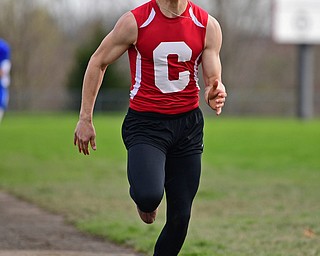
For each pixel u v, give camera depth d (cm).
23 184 2705
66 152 4066
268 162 3484
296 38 7250
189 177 1102
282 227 1781
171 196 1102
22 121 7250
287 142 4619
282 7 7225
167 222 1112
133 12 1091
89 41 9356
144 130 1089
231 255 1457
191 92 1103
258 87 10481
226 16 10419
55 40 10719
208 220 1903
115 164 3444
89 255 1514
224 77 10406
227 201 2250
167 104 1088
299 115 7375
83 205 2188
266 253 1476
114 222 1866
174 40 1082
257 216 1966
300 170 3141
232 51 10475
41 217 2000
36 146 4438
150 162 1061
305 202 2217
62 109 8962
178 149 1099
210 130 5706
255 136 5100
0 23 10281
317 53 10244
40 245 1614
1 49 3156
